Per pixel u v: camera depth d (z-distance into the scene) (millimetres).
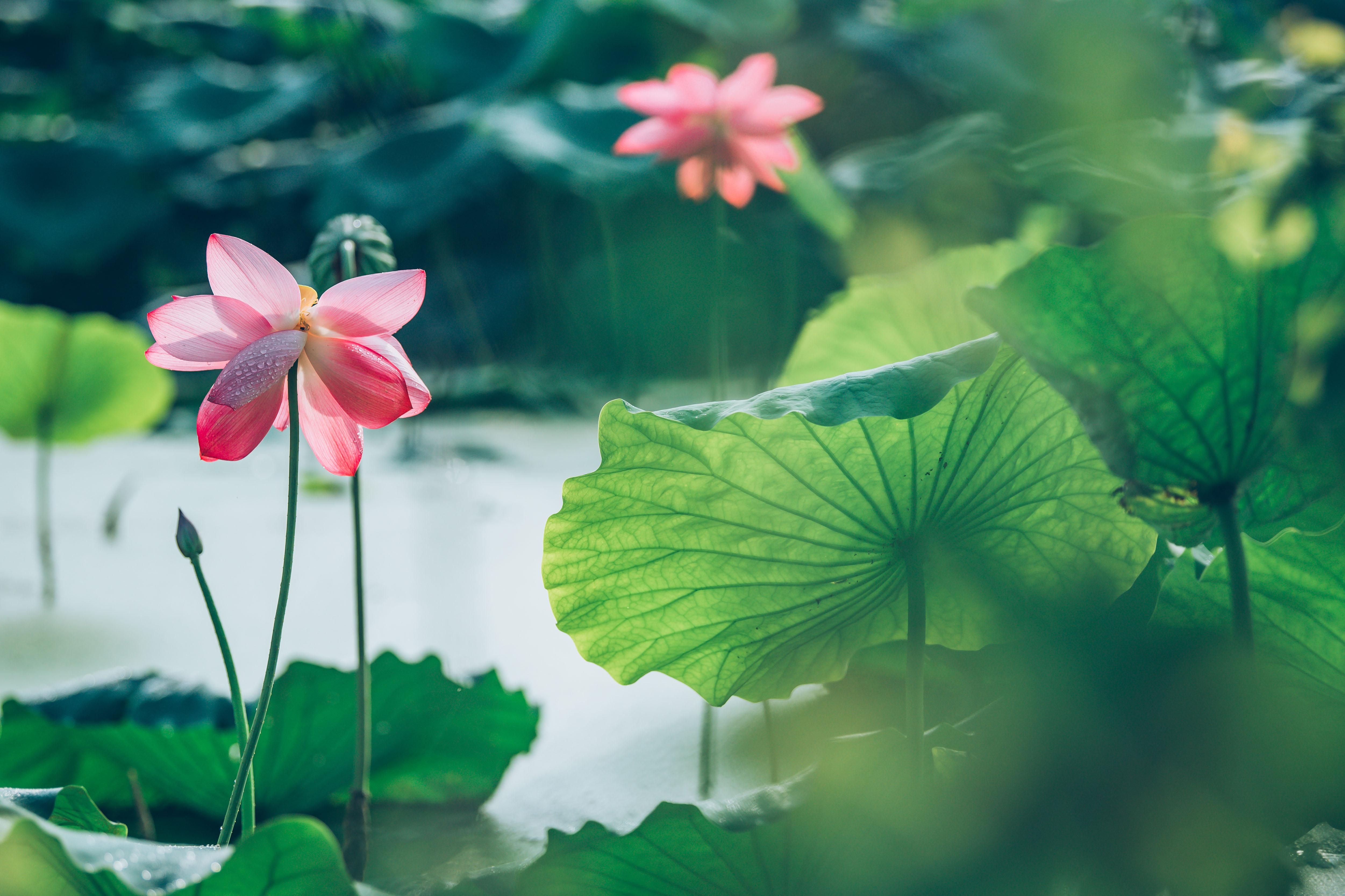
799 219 11758
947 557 3230
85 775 3469
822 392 3137
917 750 3158
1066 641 3246
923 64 12391
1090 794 3158
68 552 6648
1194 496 3072
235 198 16438
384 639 4766
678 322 13359
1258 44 9070
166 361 3062
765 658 3297
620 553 3209
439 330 14508
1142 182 5809
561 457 9820
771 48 14773
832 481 3152
